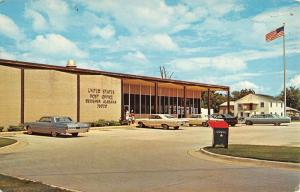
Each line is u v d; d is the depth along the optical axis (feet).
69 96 129.80
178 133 107.24
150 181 37.09
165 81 169.89
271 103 317.22
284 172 41.91
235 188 33.73
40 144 74.69
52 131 94.12
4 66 111.96
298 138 90.43
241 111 323.98
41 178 38.86
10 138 85.61
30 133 99.81
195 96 214.48
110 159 52.60
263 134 105.09
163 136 95.66
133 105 172.14
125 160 51.55
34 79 119.65
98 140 83.51
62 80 127.65
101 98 141.08
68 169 44.21
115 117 146.41
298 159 48.62
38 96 120.47
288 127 147.95
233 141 81.92
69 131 91.50
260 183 35.78
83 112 134.51
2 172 42.47
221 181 36.88
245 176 39.50
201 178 38.50
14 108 114.11
